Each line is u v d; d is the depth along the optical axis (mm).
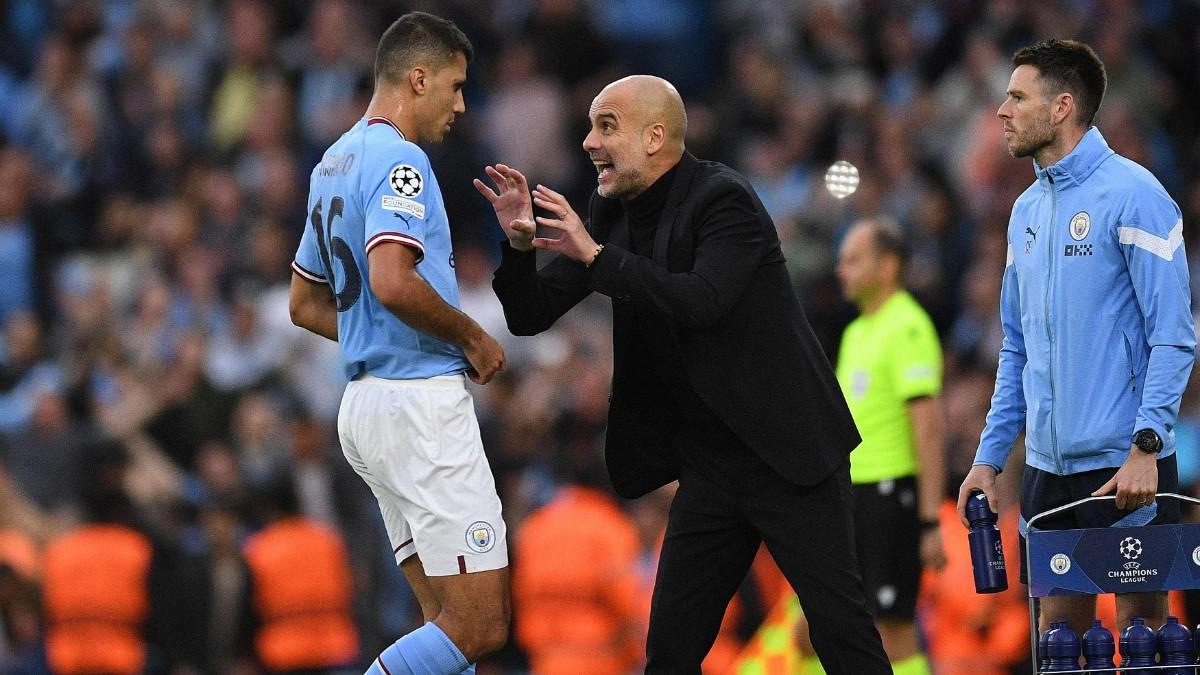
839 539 20172
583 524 36719
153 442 43594
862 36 55219
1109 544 19188
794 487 20156
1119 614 20312
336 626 38031
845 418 20500
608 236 20969
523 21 57688
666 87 20188
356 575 39625
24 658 36625
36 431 42938
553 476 40781
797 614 29484
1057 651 19078
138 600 37125
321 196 20719
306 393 46219
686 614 20766
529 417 41406
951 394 39656
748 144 53469
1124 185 19703
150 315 48938
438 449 20281
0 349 50500
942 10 53750
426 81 20734
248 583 37719
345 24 56500
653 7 60906
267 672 37656
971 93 50594
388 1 58031
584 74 56500
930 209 47281
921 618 34969
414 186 20016
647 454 21062
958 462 35875
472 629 20281
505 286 20531
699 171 20219
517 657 38500
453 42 20875
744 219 19656
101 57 58500
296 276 21625
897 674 27562
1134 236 19531
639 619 36625
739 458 20391
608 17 60531
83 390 45344
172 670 37344
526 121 55000
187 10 59531
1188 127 51750
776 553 20344
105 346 47781
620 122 19984
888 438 27734
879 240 28078
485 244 52250
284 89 55719
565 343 47031
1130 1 53094
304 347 46938
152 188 55781
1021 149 20359
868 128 50375
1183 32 52969
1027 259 20500
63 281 52875
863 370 28047
